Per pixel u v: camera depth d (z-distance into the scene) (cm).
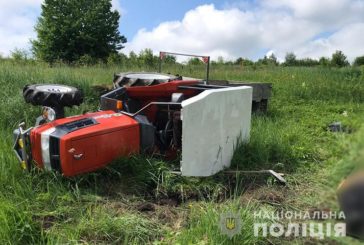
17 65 1327
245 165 606
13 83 979
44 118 539
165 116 602
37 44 4456
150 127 539
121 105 558
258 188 539
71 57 4434
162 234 419
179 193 510
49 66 1498
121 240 403
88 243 393
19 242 390
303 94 1363
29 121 775
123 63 1989
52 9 4500
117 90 604
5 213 404
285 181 551
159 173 522
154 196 507
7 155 552
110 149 504
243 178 560
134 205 473
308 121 938
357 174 303
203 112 527
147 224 431
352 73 1869
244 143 625
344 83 1566
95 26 4575
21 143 504
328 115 1024
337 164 367
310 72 1920
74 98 524
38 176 498
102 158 498
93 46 4572
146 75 668
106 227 409
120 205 470
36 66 1348
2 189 482
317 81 1584
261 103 1073
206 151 543
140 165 521
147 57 2331
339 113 1081
